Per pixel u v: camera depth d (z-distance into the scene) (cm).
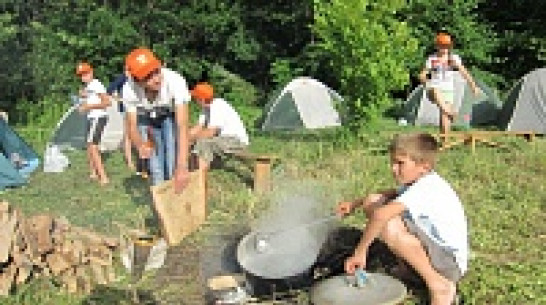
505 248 564
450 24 1459
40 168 915
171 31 1608
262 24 1664
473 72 1462
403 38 993
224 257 512
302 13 1598
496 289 488
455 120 1132
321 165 818
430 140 453
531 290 488
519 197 693
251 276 462
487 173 773
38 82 1489
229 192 697
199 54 1659
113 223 630
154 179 623
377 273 460
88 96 804
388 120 1224
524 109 1074
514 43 1518
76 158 948
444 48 948
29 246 522
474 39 1480
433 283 448
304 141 1008
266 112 1139
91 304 487
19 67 1473
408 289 471
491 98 1163
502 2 1576
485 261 532
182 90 584
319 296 433
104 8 1576
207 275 498
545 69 1074
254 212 610
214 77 1616
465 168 792
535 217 635
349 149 912
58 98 1457
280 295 462
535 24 1516
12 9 1525
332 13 970
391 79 971
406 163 451
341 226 525
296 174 771
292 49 1672
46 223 540
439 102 951
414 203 439
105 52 1572
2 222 521
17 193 779
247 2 1662
